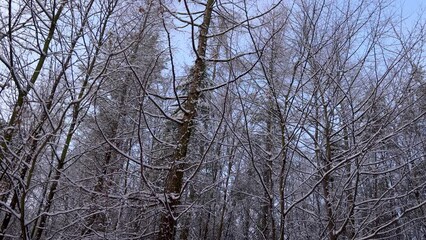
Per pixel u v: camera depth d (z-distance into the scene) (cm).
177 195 550
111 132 756
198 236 1363
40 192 689
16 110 455
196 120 614
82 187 561
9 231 625
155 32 593
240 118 555
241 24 502
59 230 577
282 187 520
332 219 568
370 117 522
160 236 536
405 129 530
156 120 743
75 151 726
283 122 546
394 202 655
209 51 650
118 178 749
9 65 407
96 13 537
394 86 529
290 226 732
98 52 522
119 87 659
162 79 714
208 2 680
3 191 502
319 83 520
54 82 498
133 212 690
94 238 597
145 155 660
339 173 629
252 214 1264
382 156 632
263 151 554
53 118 486
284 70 578
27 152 390
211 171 1059
